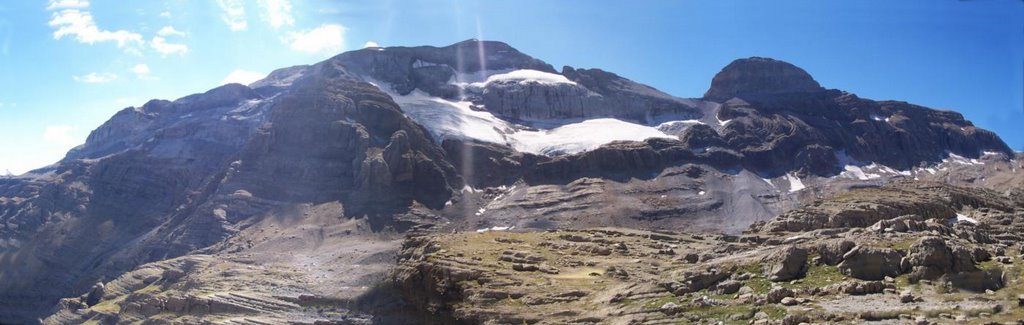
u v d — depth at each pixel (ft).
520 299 428.97
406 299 506.07
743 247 510.99
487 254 551.59
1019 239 435.94
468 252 557.33
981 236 401.90
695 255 511.40
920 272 306.35
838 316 285.84
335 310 593.01
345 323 558.56
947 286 297.74
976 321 264.31
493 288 447.42
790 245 362.53
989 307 275.18
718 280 354.13
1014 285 290.15
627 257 564.30
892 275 315.37
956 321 266.98
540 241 645.51
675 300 347.97
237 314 630.74
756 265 351.25
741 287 338.95
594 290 421.18
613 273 469.98
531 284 453.17
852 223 605.31
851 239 341.41
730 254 451.94
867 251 322.34
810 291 317.01
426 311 476.54
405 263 574.56
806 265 337.31
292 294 649.61
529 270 499.92
